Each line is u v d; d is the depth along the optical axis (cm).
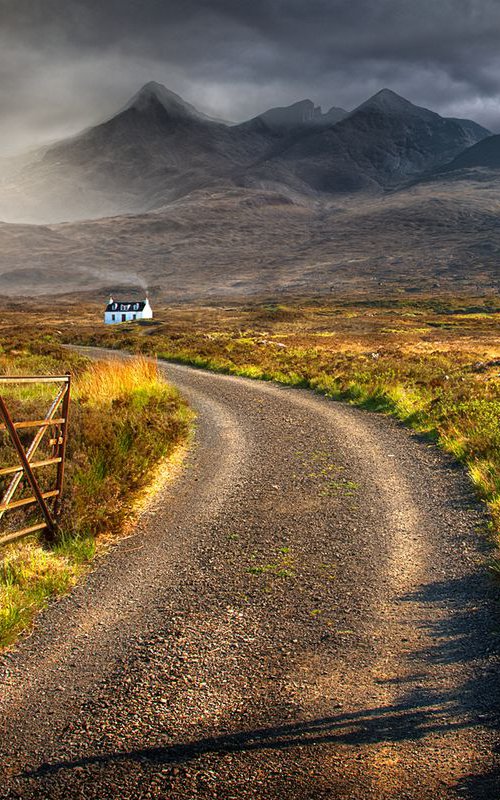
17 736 577
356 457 1678
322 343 7944
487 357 5566
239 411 2430
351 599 852
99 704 623
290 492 1369
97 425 1585
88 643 745
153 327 12050
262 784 508
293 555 1013
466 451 1602
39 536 1050
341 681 657
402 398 2475
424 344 7944
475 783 502
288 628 774
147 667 689
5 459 1233
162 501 1324
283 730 577
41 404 1691
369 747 550
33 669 691
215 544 1070
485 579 891
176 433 1878
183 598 864
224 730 579
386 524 1150
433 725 578
